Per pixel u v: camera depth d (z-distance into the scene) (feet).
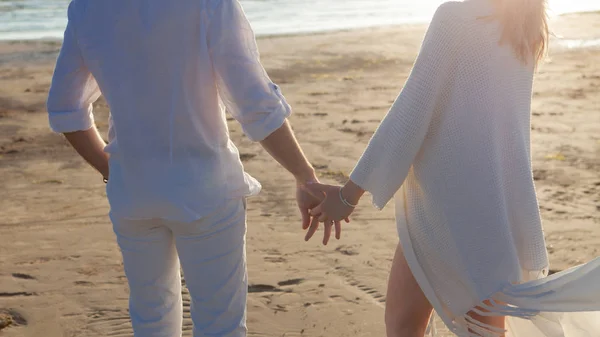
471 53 7.85
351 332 12.34
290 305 13.37
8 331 12.64
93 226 18.29
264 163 24.25
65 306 13.57
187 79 7.38
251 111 7.54
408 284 8.72
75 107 8.13
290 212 19.03
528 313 8.11
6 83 42.47
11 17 82.17
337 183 21.86
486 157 7.94
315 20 82.17
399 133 8.00
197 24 7.25
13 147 27.22
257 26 75.61
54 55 53.72
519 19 7.85
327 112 33.12
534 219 8.24
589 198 19.92
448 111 7.98
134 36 7.26
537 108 32.96
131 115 7.52
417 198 8.40
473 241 8.05
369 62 49.70
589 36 60.70
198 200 7.67
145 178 7.64
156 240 8.11
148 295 8.43
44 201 20.49
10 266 15.57
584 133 27.91
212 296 8.20
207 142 7.65
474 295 8.21
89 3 7.36
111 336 12.46
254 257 15.78
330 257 15.76
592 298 7.91
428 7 96.99
